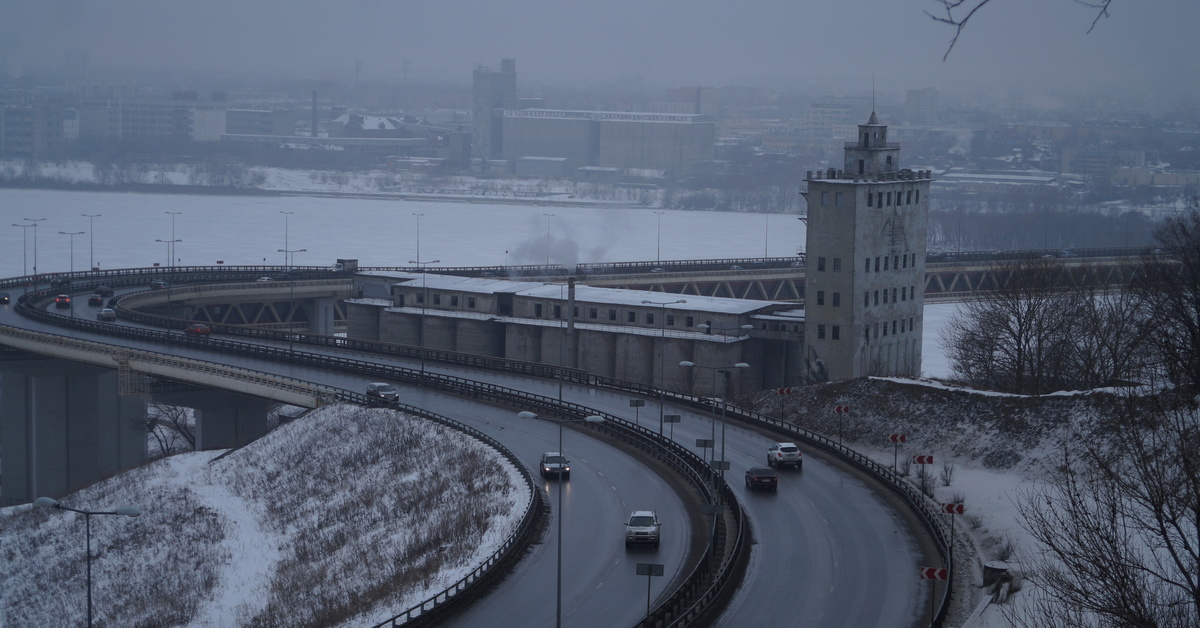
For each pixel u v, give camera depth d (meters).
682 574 82.25
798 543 89.62
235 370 150.50
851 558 86.06
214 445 165.88
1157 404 55.09
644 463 114.88
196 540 123.06
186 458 155.25
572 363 187.75
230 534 122.94
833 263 159.62
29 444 180.62
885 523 95.12
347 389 149.12
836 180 158.75
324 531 115.38
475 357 168.00
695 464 109.12
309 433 141.00
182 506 132.25
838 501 101.38
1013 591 75.12
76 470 177.00
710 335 175.38
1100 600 45.91
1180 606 47.41
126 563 123.81
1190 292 107.00
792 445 113.44
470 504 105.06
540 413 135.38
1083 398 112.75
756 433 128.50
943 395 127.56
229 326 189.38
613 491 104.38
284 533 120.00
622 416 134.88
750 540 90.25
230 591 108.62
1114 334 139.25
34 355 175.12
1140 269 162.12
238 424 167.62
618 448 121.25
